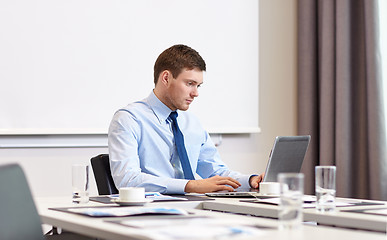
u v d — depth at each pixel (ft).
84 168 6.30
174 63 8.56
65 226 4.96
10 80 10.79
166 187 7.56
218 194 7.46
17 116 10.85
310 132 13.82
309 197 7.04
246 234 4.04
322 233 4.27
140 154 8.52
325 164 13.33
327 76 13.38
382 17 12.73
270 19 13.91
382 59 12.65
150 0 12.13
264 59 13.83
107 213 5.21
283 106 14.03
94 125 11.51
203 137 9.26
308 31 13.91
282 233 4.18
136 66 11.95
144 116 8.54
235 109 13.08
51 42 11.15
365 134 13.11
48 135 11.16
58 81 11.21
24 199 4.49
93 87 11.53
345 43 13.03
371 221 5.03
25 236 4.38
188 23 12.56
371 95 12.60
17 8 10.86
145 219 4.94
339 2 13.12
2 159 10.82
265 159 13.74
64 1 11.28
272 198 6.75
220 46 12.92
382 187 12.50
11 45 10.80
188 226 4.32
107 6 11.68
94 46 11.55
